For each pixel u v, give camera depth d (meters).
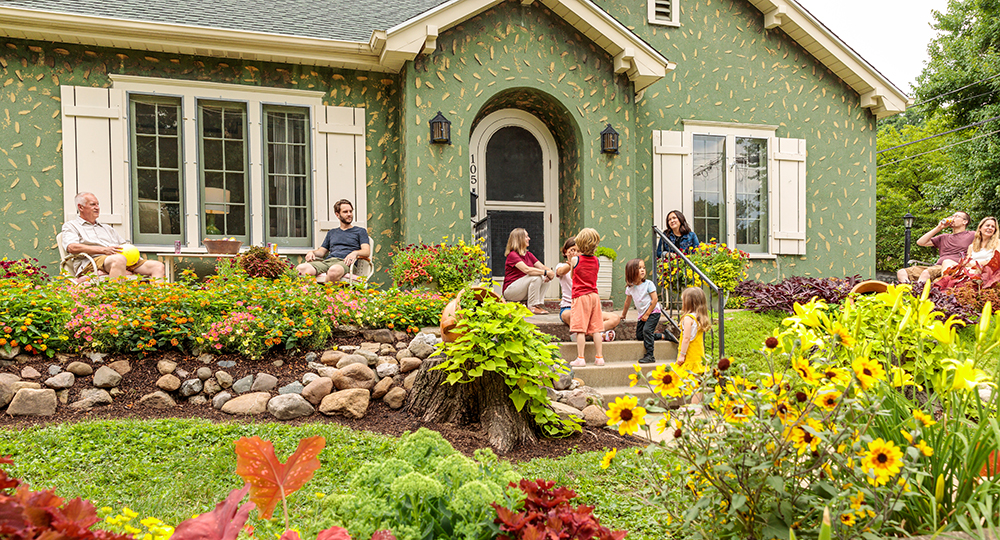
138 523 2.43
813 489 1.86
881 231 25.92
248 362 4.61
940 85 18.19
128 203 6.77
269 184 7.33
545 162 8.39
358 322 5.18
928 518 1.90
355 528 1.54
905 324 2.39
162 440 3.48
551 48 7.66
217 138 7.16
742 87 8.86
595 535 1.47
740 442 1.86
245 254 6.27
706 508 1.93
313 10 8.06
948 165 21.84
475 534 1.52
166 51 6.82
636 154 8.44
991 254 7.38
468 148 7.37
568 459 3.51
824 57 9.00
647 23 8.56
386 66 7.31
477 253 6.77
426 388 4.28
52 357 4.29
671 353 6.20
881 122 32.31
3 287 4.66
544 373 4.11
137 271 6.00
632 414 1.91
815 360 2.02
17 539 0.86
